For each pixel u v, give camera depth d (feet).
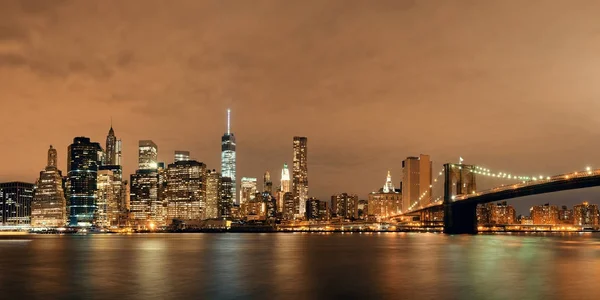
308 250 551.18
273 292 234.99
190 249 585.63
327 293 231.09
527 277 278.87
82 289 248.52
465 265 350.23
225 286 254.06
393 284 257.14
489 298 213.46
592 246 587.68
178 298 220.84
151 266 360.89
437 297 217.56
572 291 229.04
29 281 280.51
